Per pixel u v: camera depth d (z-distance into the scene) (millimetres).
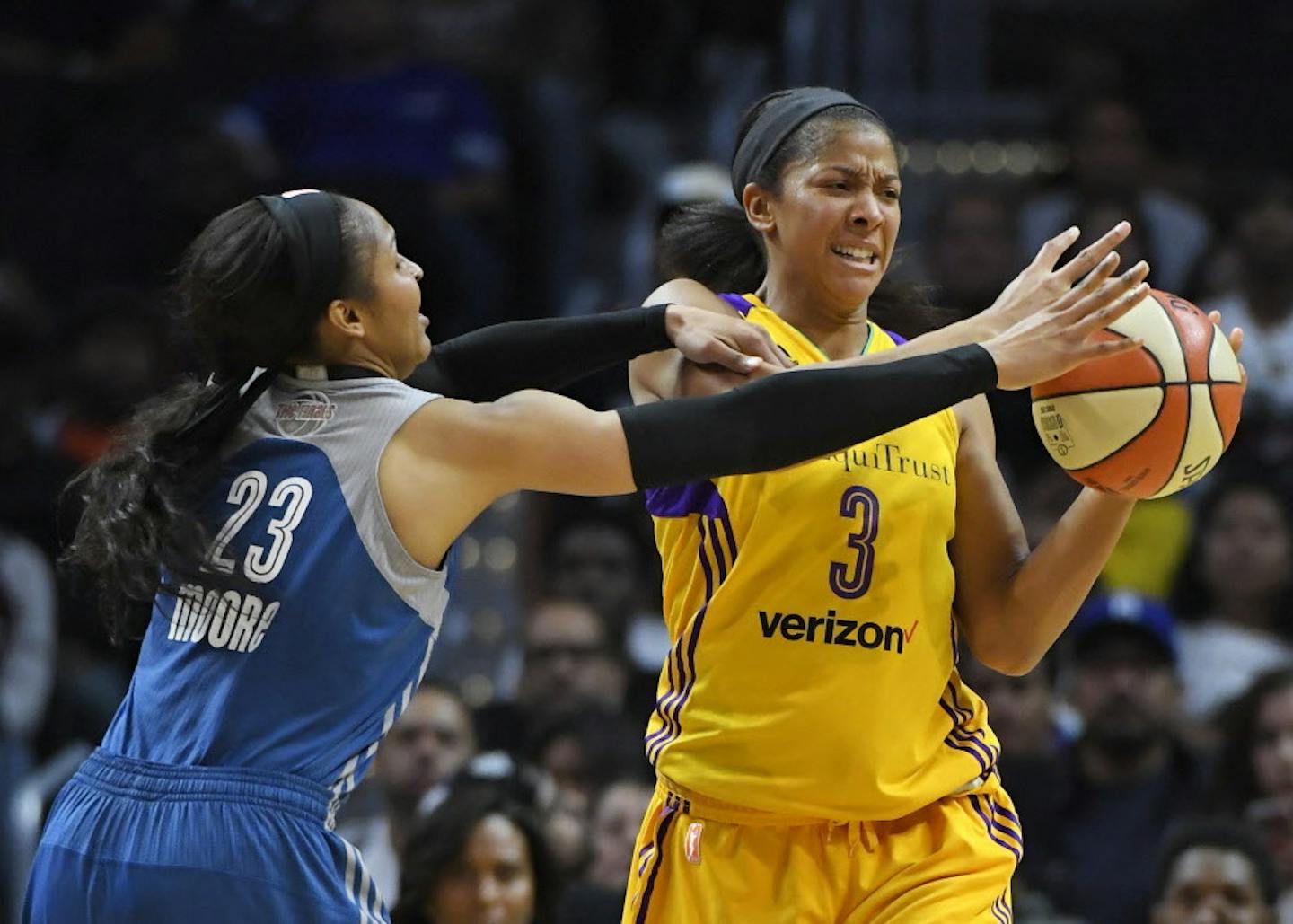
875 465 13500
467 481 12445
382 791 22391
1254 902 19469
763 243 14609
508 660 29203
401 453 12461
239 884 11953
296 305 12539
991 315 13055
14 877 23266
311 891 12086
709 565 13617
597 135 39812
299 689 12289
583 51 41125
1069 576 13734
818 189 13656
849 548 13391
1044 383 13305
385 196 32750
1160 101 37938
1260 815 21844
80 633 27094
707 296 14234
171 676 12547
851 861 13562
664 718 13961
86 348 29766
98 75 36469
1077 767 23344
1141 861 22391
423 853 18203
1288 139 37656
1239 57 38406
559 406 12461
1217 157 37688
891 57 39000
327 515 12391
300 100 35094
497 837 18141
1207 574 27438
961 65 39312
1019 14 40719
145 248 34188
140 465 12617
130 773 12391
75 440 29094
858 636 13375
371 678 12445
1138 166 34281
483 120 35688
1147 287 12711
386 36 36188
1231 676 26547
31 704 26203
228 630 12398
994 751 14031
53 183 34719
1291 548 27406
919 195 36562
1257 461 28500
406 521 12391
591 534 27984
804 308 14016
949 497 13766
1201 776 22844
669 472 12352
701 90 40688
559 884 18609
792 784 13336
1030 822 22906
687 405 12477
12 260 34250
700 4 41281
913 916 13328
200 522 12539
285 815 12117
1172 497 28859
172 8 39094
